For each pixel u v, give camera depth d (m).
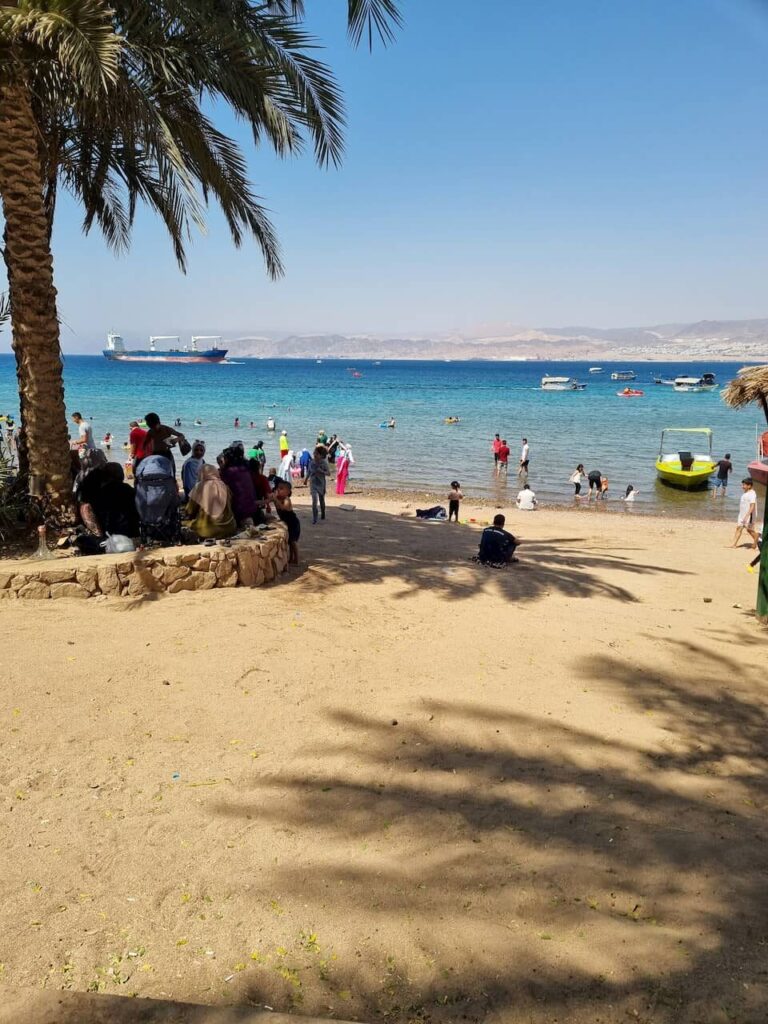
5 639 6.14
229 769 4.54
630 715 5.69
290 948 3.01
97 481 8.26
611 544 14.77
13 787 4.18
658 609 9.02
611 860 3.69
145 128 7.82
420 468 30.97
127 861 3.58
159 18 8.54
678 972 2.86
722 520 21.20
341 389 96.00
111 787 4.26
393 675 6.15
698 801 4.40
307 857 3.67
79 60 6.68
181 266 12.66
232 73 8.82
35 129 8.08
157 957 2.94
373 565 9.92
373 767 4.65
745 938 3.09
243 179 10.59
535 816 4.14
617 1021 2.61
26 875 3.44
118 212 13.52
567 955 2.97
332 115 9.97
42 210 8.19
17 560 7.68
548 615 8.23
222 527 8.52
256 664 6.10
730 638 7.85
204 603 7.42
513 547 10.94
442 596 8.64
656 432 45.66
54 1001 2.30
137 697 5.38
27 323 8.21
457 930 3.13
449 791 4.39
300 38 9.27
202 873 3.51
